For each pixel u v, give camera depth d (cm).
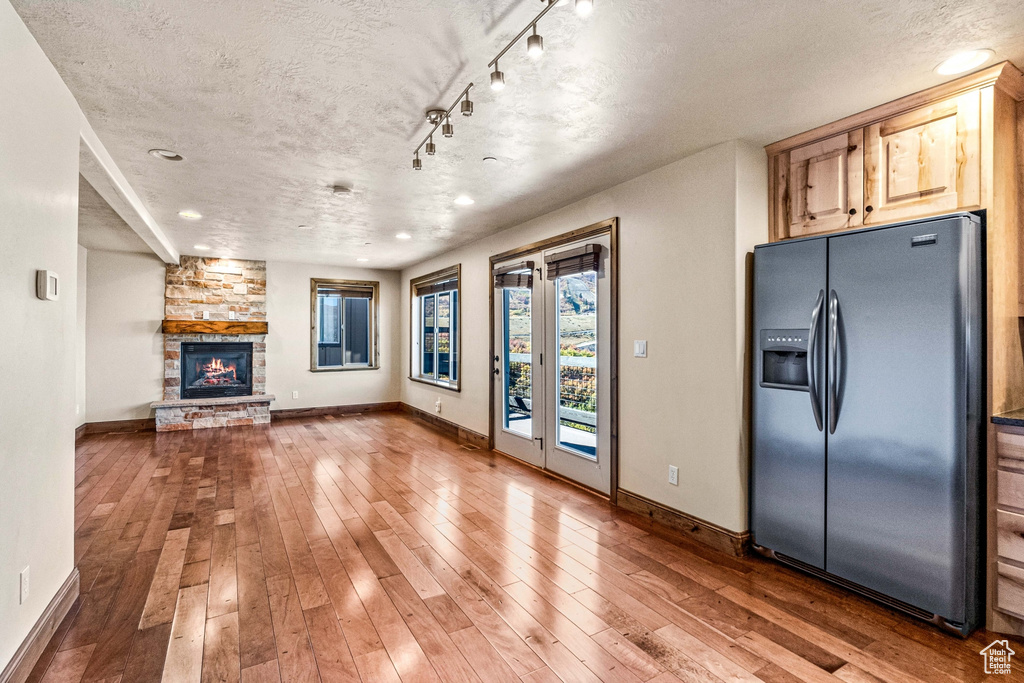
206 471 442
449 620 211
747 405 276
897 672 177
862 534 224
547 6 160
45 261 187
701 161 290
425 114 242
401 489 390
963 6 161
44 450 187
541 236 440
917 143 224
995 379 206
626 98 226
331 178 335
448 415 629
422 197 383
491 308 522
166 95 221
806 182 265
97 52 186
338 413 762
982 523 208
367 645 193
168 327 631
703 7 162
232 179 336
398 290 805
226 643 194
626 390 346
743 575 250
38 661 181
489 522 321
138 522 321
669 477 312
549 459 432
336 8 162
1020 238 221
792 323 250
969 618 200
